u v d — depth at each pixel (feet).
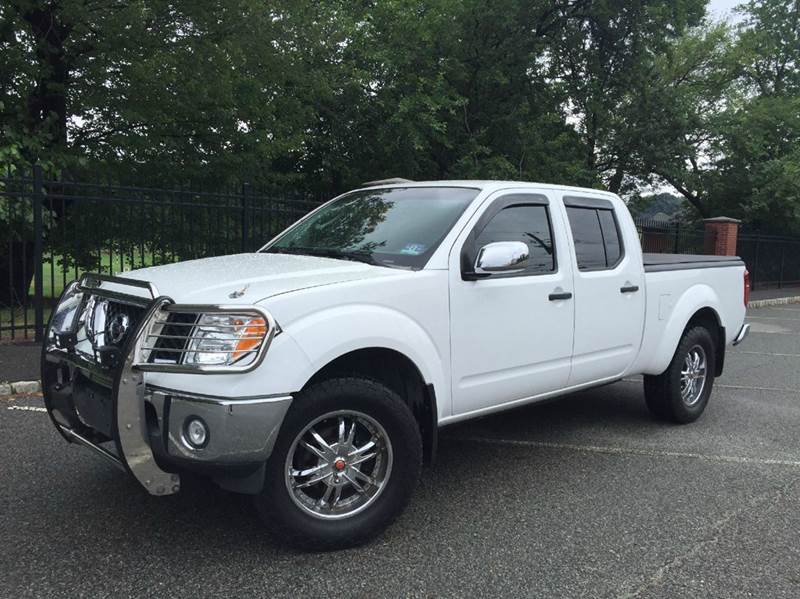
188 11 38.83
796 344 38.27
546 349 14.56
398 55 52.60
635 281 17.03
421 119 52.03
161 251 35.06
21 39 38.17
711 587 10.30
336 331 10.58
